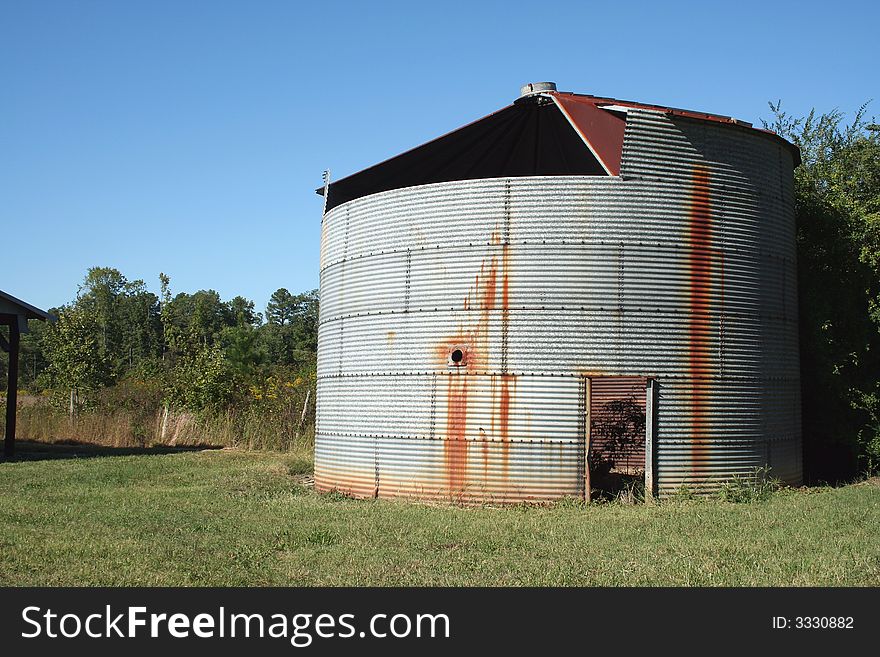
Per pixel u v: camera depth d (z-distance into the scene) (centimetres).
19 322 2597
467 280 1630
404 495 1650
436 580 978
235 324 11394
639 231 1602
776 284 1736
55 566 1049
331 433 1819
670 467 1580
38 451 2794
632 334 1583
